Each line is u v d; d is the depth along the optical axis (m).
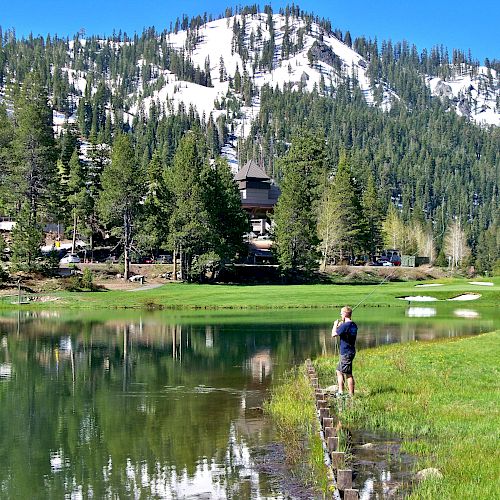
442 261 149.25
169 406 21.08
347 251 118.50
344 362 19.62
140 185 92.44
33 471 14.78
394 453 15.01
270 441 16.89
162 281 90.69
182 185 89.69
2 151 101.56
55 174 102.75
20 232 79.62
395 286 84.69
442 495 11.88
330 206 109.56
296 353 33.62
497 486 12.06
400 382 22.11
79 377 26.70
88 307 64.56
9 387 24.56
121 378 26.47
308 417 18.59
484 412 17.86
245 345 36.84
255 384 24.95
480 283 88.38
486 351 29.27
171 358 32.00
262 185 139.12
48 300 68.06
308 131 128.88
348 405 18.84
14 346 36.62
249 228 102.50
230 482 13.81
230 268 95.62
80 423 18.97
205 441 16.94
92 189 112.44
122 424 18.80
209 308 63.84
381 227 138.62
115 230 92.62
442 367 24.97
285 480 13.89
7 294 71.12
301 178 110.12
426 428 16.70
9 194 98.50
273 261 113.62
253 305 65.06
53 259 81.94
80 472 14.68
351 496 11.62
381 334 41.94
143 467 14.91
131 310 62.47
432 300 70.19
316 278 102.38
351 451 15.19
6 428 18.44
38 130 99.75
